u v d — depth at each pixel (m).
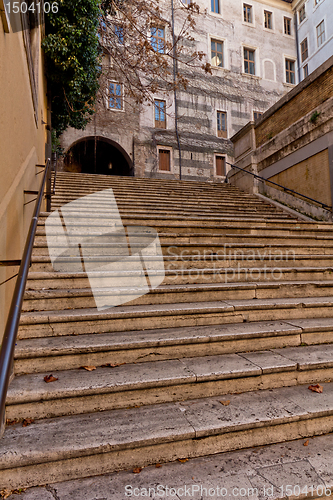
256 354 2.49
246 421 1.76
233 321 2.90
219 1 19.88
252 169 9.55
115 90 16.44
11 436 1.59
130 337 2.40
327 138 6.82
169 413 1.84
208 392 2.08
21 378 1.98
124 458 1.58
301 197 7.64
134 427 1.69
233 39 19.97
